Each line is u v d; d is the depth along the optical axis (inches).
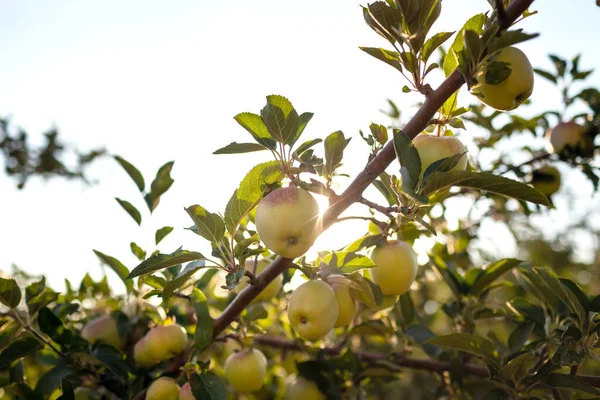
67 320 54.2
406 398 68.7
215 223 40.1
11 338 47.7
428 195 39.0
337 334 60.4
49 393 48.1
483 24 39.8
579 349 42.5
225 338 47.3
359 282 40.8
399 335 54.3
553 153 61.7
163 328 47.2
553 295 48.5
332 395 52.6
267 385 60.9
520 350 46.7
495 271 51.3
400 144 38.1
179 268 49.0
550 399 48.8
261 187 40.2
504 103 39.9
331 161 40.6
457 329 54.3
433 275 65.7
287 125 39.0
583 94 63.2
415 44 38.8
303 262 43.5
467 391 53.7
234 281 39.3
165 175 52.5
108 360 48.5
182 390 43.3
